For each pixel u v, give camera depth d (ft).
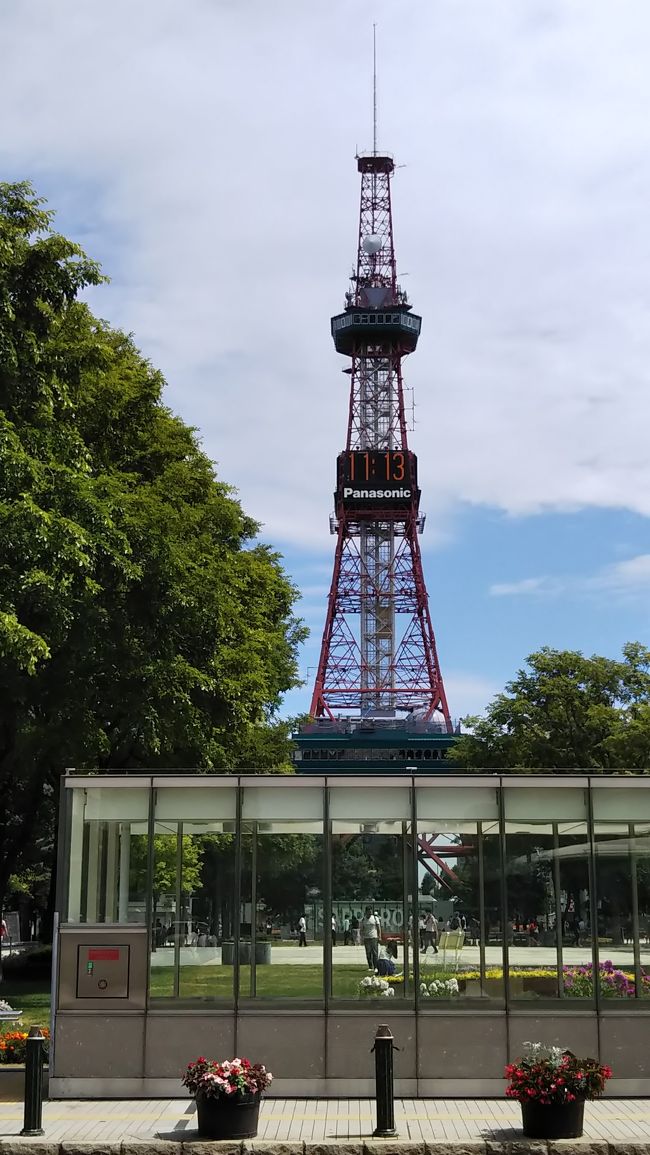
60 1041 58.29
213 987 59.00
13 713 90.02
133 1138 47.67
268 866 60.59
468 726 196.75
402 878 60.64
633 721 166.81
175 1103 56.39
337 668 528.22
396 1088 57.93
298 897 60.23
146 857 60.44
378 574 540.52
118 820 61.11
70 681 88.63
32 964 154.10
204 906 60.18
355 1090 57.77
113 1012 58.59
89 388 111.04
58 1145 46.32
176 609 95.55
